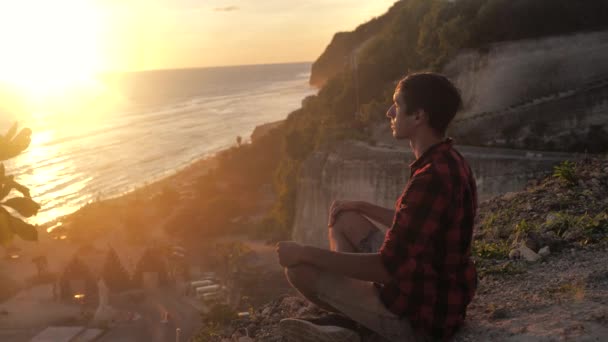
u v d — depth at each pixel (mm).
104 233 107625
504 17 67188
